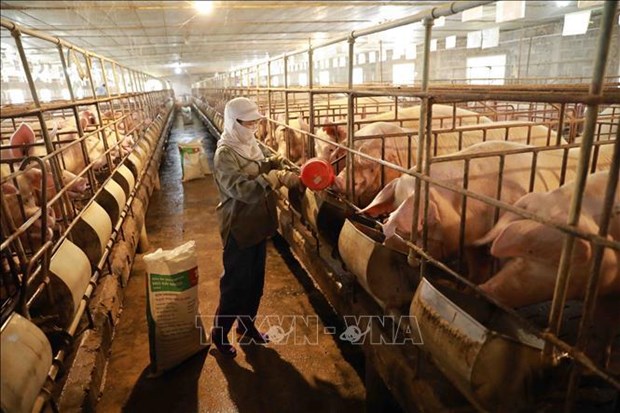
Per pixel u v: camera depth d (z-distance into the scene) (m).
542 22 10.56
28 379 1.32
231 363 2.58
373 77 15.92
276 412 2.24
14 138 2.55
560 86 3.19
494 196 1.97
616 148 1.01
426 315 1.51
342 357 2.63
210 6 7.88
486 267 1.97
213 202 5.97
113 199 3.22
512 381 1.31
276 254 4.06
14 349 1.32
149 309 2.39
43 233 1.76
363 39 10.81
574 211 1.11
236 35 12.69
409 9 9.25
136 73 9.95
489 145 2.13
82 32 9.97
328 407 2.27
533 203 1.55
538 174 2.04
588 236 1.05
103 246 2.66
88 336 2.16
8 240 1.47
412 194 1.97
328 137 3.58
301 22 10.58
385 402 2.11
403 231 1.93
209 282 3.59
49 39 2.70
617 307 1.64
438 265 1.61
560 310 1.21
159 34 11.26
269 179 2.32
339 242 2.25
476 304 1.73
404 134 2.71
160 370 2.46
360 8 9.02
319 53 15.09
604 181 1.55
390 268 1.98
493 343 1.26
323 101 8.26
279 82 20.94
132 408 2.27
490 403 1.32
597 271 1.09
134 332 2.92
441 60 13.93
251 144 2.49
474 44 7.72
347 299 2.33
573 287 1.52
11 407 1.23
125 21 8.97
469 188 1.97
